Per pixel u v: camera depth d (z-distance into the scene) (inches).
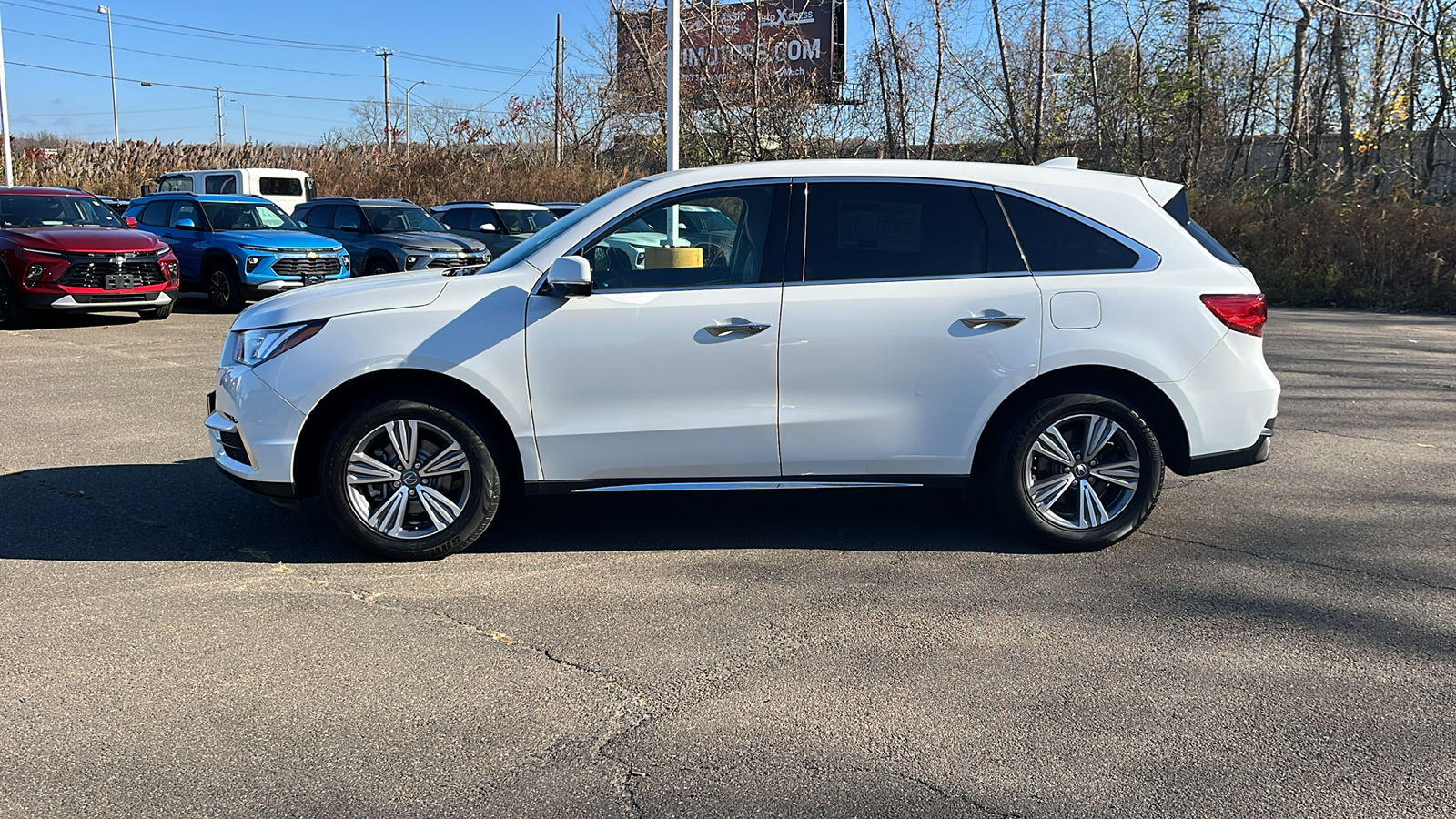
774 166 198.8
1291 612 174.1
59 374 397.4
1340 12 750.5
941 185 197.8
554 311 189.5
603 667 152.3
